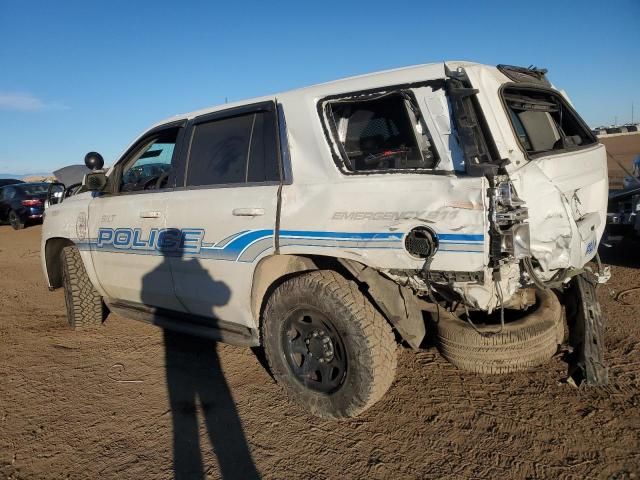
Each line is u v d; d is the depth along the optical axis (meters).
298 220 3.29
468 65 3.05
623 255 7.12
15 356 5.04
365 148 3.24
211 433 3.41
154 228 4.25
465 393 3.64
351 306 3.13
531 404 3.42
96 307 5.65
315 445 3.18
